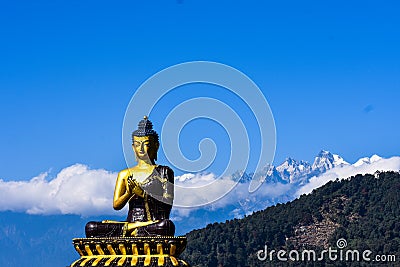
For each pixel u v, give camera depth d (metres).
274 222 169.38
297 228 166.00
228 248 162.25
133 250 27.59
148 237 27.58
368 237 163.38
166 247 27.62
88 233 28.17
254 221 170.00
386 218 167.38
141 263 27.42
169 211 29.16
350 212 172.88
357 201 176.25
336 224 168.00
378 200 175.00
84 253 28.00
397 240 159.88
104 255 27.77
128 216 28.92
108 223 28.23
